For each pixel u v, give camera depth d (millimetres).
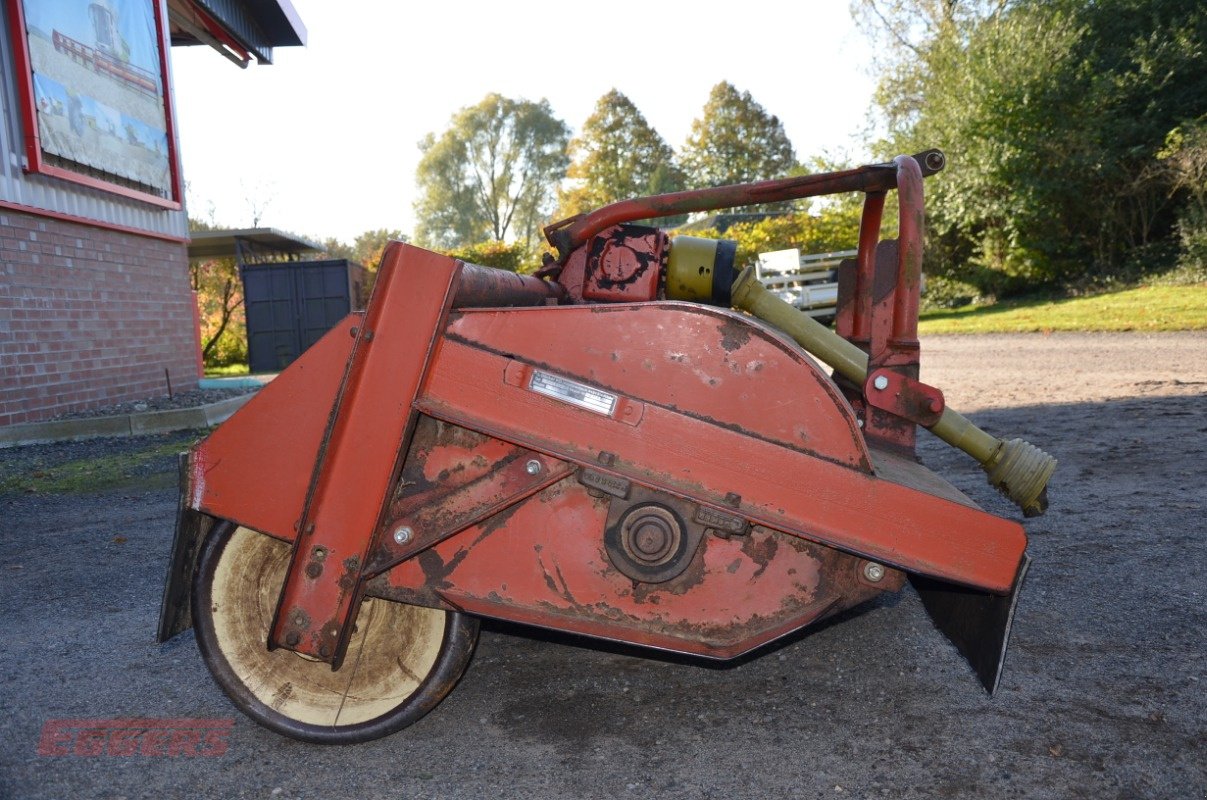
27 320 9062
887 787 2340
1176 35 21453
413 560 2520
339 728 2590
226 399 10602
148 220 11375
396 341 2412
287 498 2455
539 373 2445
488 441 2492
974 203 23406
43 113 9102
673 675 3104
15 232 8898
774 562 2541
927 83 26297
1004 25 23688
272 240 22062
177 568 2543
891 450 2957
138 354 11078
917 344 2736
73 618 3879
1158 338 13398
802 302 19984
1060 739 2549
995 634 2660
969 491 5559
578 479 2461
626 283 3113
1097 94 21406
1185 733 2557
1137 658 3074
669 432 2445
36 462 7590
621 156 81125
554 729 2727
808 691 2936
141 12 11258
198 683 3145
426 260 2420
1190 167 19203
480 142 87812
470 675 3145
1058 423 7551
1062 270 23094
